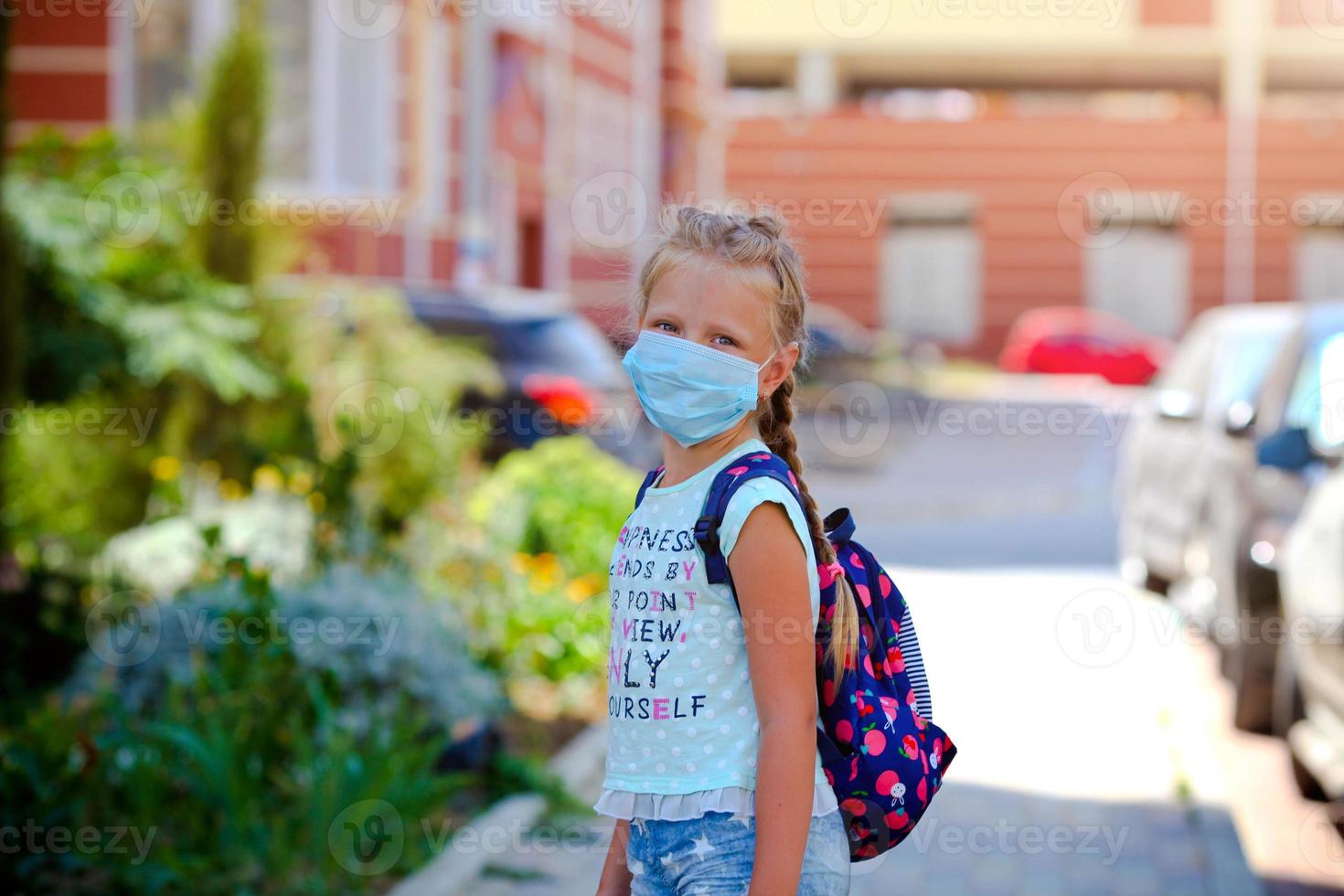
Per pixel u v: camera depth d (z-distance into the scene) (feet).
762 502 8.56
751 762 8.60
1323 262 126.21
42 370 26.66
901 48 134.62
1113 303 128.67
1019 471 69.31
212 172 33.42
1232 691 28.45
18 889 16.92
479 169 69.00
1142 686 29.27
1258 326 33.76
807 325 9.39
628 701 8.82
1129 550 39.88
